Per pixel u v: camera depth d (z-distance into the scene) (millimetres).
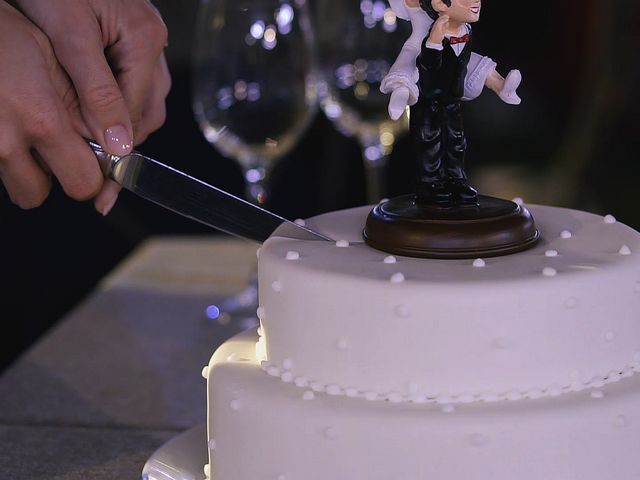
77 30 589
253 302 897
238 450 499
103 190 625
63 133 579
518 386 470
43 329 1464
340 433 462
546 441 454
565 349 473
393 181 1585
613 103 1629
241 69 822
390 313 466
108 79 585
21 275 1472
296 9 828
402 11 517
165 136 1544
